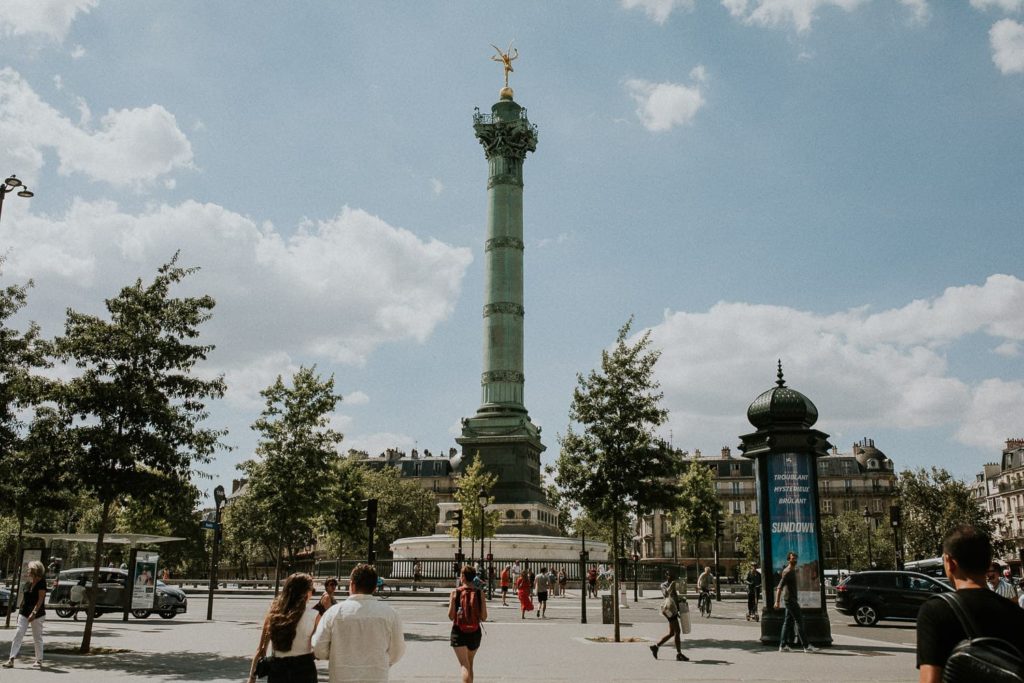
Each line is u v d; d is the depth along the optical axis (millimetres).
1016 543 125875
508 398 74562
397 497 109188
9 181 24141
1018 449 133625
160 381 23531
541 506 74688
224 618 36531
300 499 36156
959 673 4699
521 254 77938
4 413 22125
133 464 22500
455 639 14117
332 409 37375
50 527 57406
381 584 58344
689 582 111500
